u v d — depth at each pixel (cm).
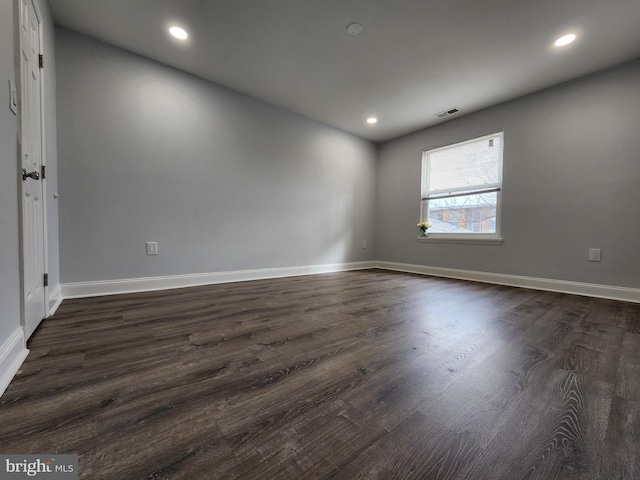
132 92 252
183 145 281
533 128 308
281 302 232
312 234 397
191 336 154
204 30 223
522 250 316
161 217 271
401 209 448
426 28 219
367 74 281
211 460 69
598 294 266
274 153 352
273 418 86
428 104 341
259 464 68
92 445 74
